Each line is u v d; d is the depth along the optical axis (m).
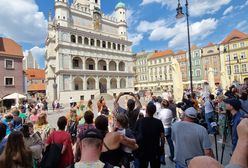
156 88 92.50
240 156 1.45
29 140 5.09
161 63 92.62
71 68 55.41
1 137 4.94
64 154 4.99
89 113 5.71
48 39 65.69
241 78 67.44
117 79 67.19
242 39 67.12
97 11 67.06
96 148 2.44
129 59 72.62
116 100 7.34
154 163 5.20
